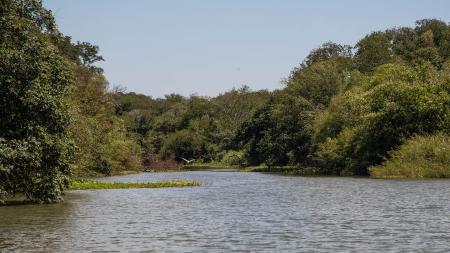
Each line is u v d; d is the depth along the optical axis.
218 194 40.59
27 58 31.02
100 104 79.38
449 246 16.92
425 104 61.53
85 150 55.00
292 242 18.02
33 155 30.34
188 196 39.03
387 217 23.88
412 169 56.56
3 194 33.09
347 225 21.70
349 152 70.06
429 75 67.38
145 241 18.53
